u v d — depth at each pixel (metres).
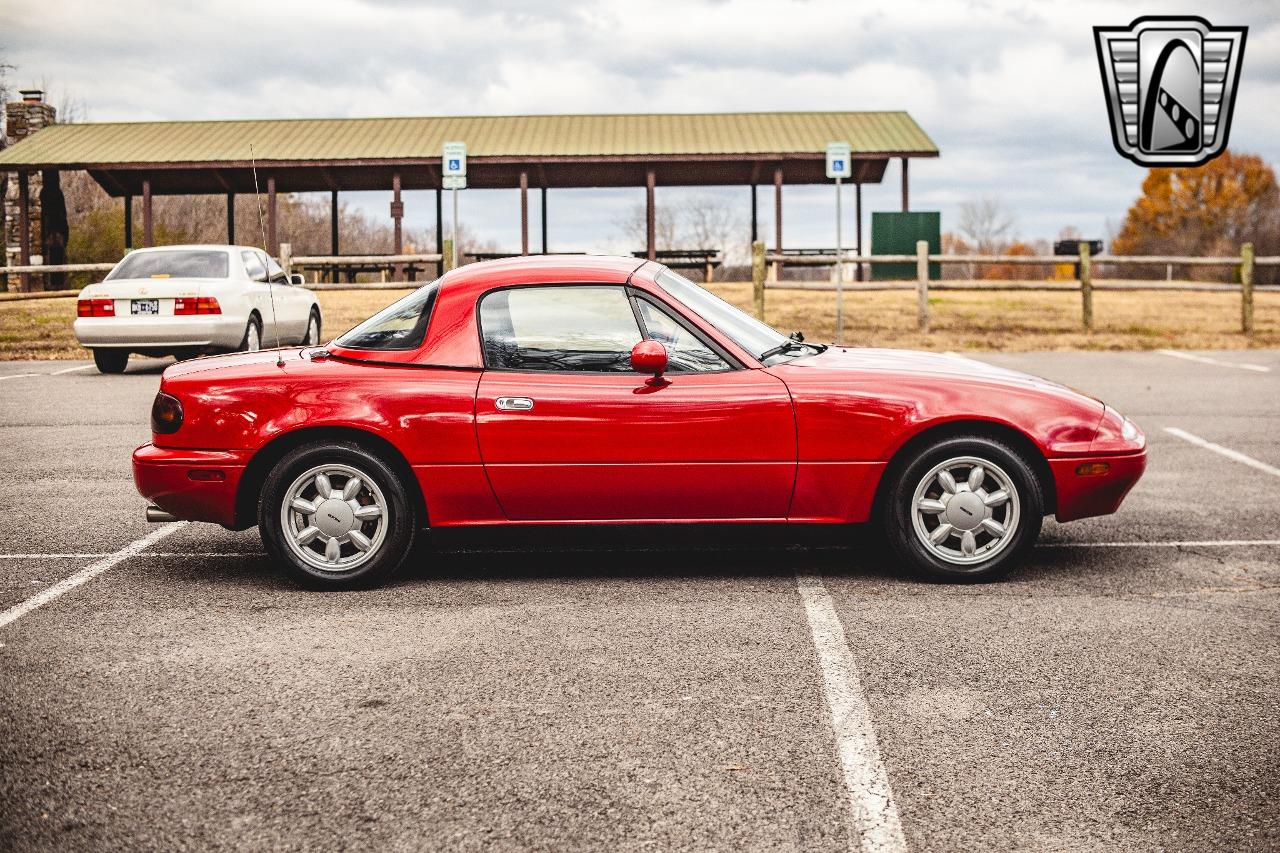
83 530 6.64
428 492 5.31
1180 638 4.64
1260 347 17.91
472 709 3.93
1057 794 3.29
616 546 5.55
